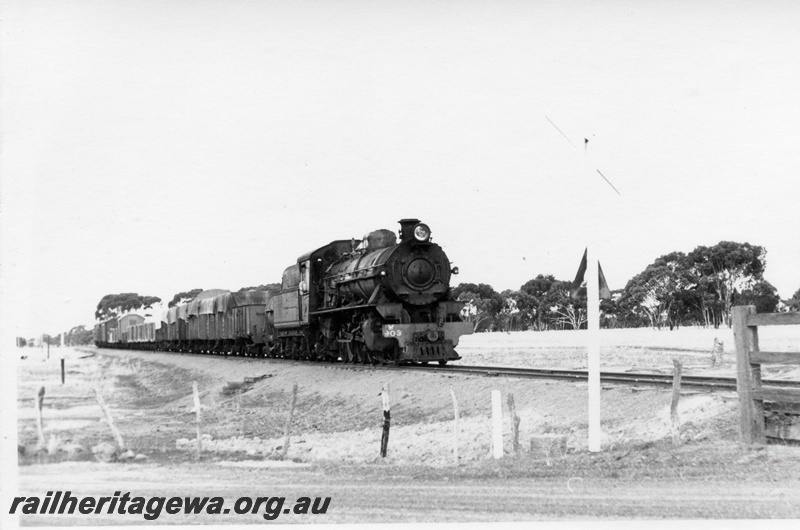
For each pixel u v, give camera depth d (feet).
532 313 215.92
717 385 48.57
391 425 58.75
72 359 153.69
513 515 34.40
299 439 59.72
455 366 78.28
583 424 47.42
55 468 48.44
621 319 214.69
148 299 204.85
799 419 38.93
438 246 85.20
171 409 86.38
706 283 202.18
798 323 38.04
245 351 143.84
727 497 34.45
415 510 35.68
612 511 34.01
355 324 89.66
